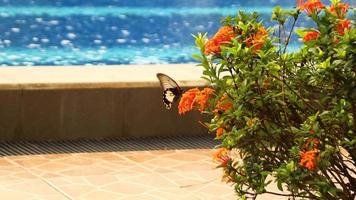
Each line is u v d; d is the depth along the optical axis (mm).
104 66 9453
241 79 4266
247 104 4203
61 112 8539
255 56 4277
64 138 8586
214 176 7527
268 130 4238
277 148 4301
